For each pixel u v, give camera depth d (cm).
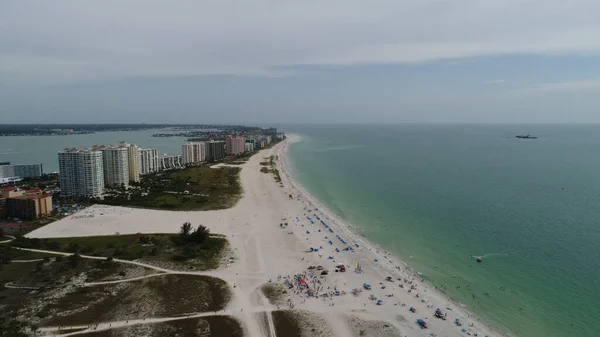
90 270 14588
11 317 11462
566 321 11544
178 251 16662
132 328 11100
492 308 12375
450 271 14988
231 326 11288
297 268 15325
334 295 13238
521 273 14550
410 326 11462
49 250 16388
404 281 14275
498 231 19100
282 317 11825
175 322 11438
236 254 16725
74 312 11825
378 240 18525
